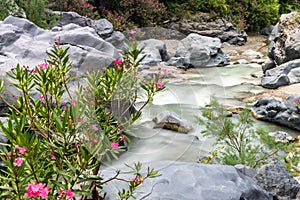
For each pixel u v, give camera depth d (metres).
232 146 3.68
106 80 1.66
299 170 3.79
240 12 14.59
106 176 2.38
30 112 1.84
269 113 5.68
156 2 12.59
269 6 14.98
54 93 1.86
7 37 3.98
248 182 2.58
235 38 12.77
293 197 2.92
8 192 1.66
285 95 7.01
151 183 2.36
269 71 8.20
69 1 11.05
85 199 1.97
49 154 1.89
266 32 14.50
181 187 2.36
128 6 12.25
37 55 3.82
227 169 2.60
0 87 1.90
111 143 1.56
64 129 1.58
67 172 1.77
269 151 4.02
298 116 5.48
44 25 8.47
